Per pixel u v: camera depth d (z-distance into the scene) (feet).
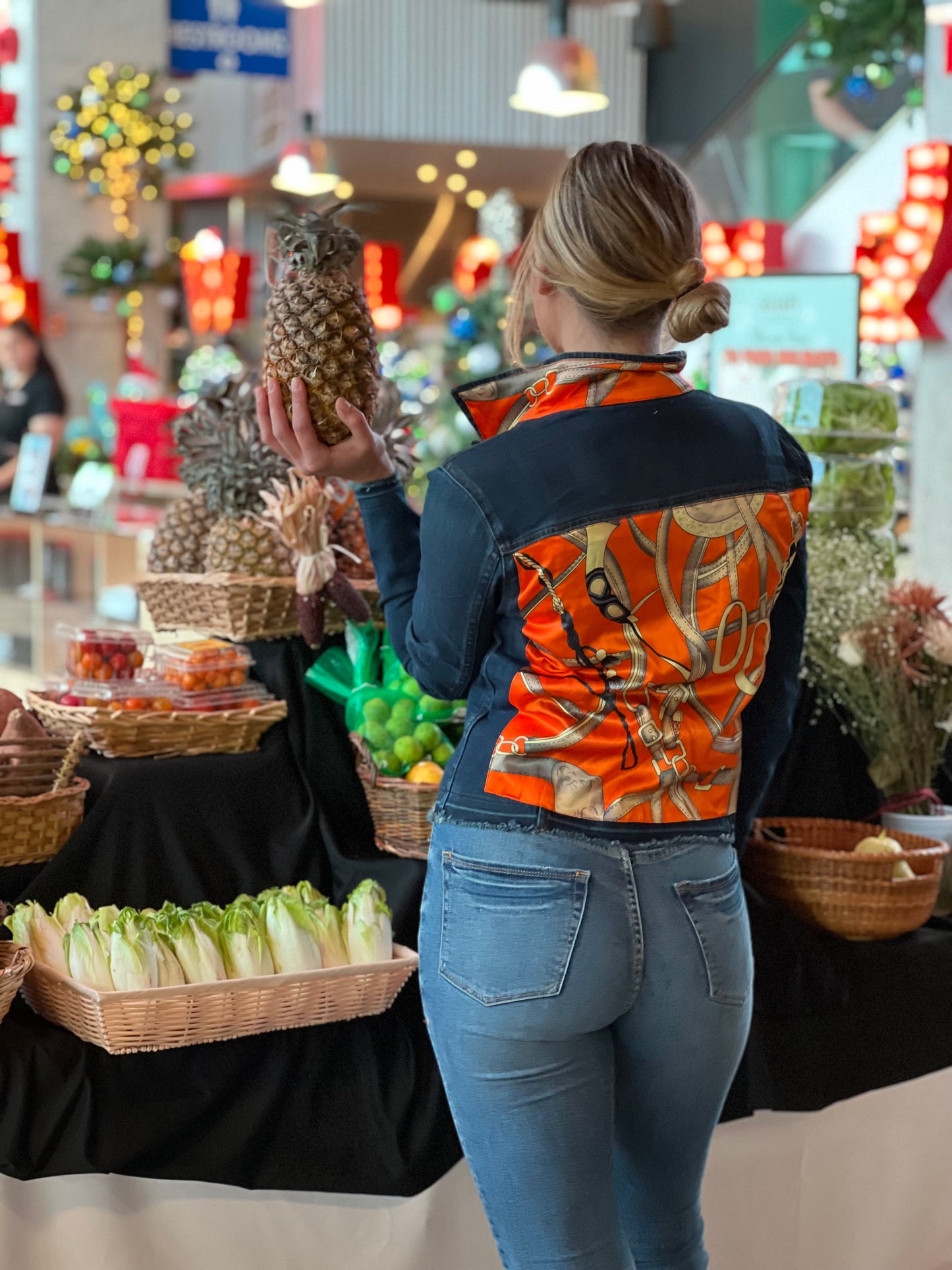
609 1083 4.59
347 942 6.63
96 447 22.58
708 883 4.63
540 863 4.46
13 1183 5.88
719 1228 7.19
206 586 7.84
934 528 16.17
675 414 4.66
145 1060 6.07
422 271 50.85
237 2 31.55
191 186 48.85
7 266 31.91
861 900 7.50
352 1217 6.35
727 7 33.71
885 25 24.30
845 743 8.80
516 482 4.50
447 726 7.87
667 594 4.51
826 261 27.89
